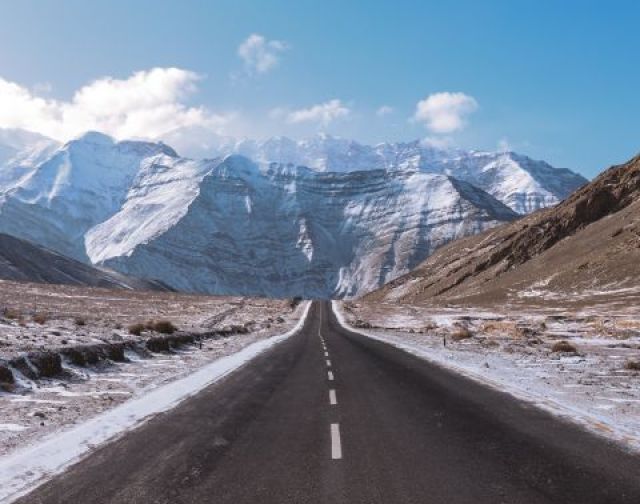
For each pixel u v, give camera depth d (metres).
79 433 10.62
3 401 13.59
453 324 64.38
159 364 22.77
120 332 32.84
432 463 8.56
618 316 61.91
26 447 9.56
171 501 7.07
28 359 16.89
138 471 8.32
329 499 7.05
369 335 49.03
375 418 12.08
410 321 78.19
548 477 7.75
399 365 22.69
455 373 19.64
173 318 65.06
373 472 8.16
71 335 27.28
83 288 111.25
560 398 14.05
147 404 13.77
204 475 8.12
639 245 92.44
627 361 22.41
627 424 10.93
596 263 96.38
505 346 31.30
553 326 56.06
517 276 115.81
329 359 25.92
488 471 8.09
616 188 128.50
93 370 19.66
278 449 9.57
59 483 7.78
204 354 28.45
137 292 118.31
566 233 127.62
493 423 11.31
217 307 93.44
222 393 15.62
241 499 7.11
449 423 11.42
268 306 105.31
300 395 15.36
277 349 32.69
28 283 107.19
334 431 10.88
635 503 6.70
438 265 189.25
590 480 7.57
